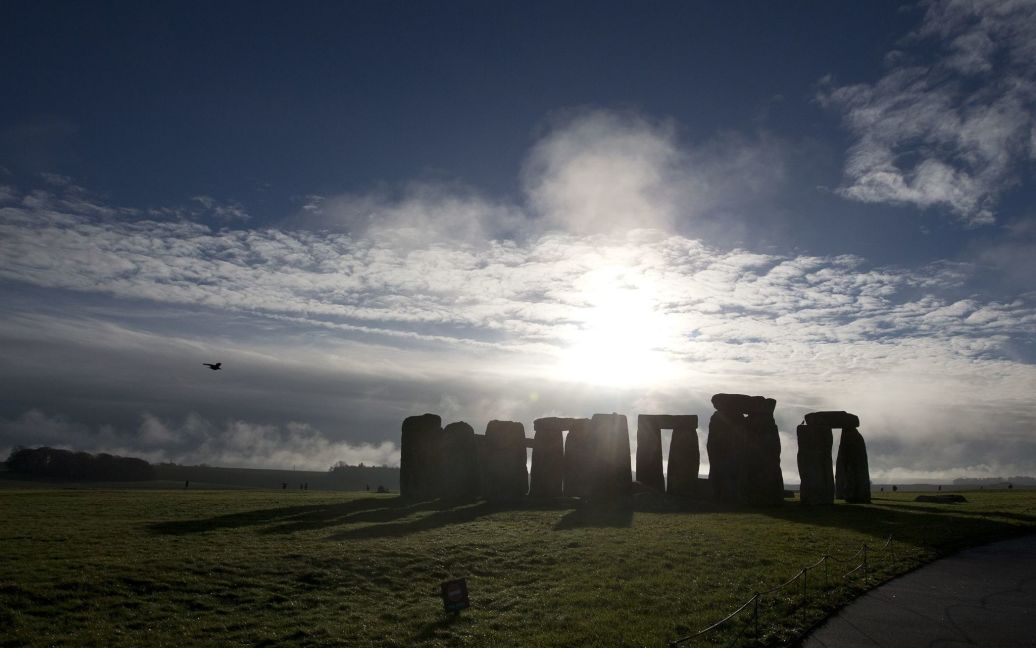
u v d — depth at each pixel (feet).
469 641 79.51
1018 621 83.92
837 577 102.06
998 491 269.85
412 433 205.87
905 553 118.62
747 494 186.29
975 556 119.03
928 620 84.43
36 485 448.24
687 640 77.46
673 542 126.11
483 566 110.22
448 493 201.26
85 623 83.66
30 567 101.71
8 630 80.84
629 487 191.93
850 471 204.74
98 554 111.65
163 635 81.00
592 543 125.39
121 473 558.97
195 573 101.81
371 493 244.83
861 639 77.97
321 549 117.39
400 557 112.88
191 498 208.33
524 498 199.31
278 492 255.29
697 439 201.16
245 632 82.53
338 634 82.17
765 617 84.48
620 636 79.61
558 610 89.45
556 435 209.15
